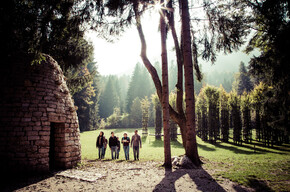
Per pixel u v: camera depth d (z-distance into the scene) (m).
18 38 4.95
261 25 9.61
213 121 21.44
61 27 5.62
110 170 6.73
